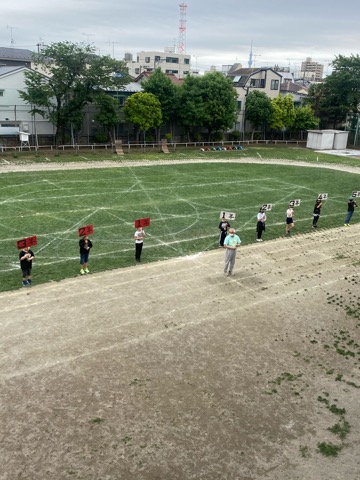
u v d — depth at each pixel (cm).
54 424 1034
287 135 7719
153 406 1108
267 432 1041
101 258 2117
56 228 2548
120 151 5403
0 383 1169
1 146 5109
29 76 5000
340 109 7188
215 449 984
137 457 952
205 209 3088
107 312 1577
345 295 1805
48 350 1327
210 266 2064
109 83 5300
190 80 6094
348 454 987
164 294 1745
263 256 2225
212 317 1578
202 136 6825
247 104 6969
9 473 899
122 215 2866
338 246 2425
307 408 1128
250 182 4091
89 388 1165
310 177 4459
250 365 1300
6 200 3109
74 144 5547
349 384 1233
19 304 1611
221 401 1138
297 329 1522
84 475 903
